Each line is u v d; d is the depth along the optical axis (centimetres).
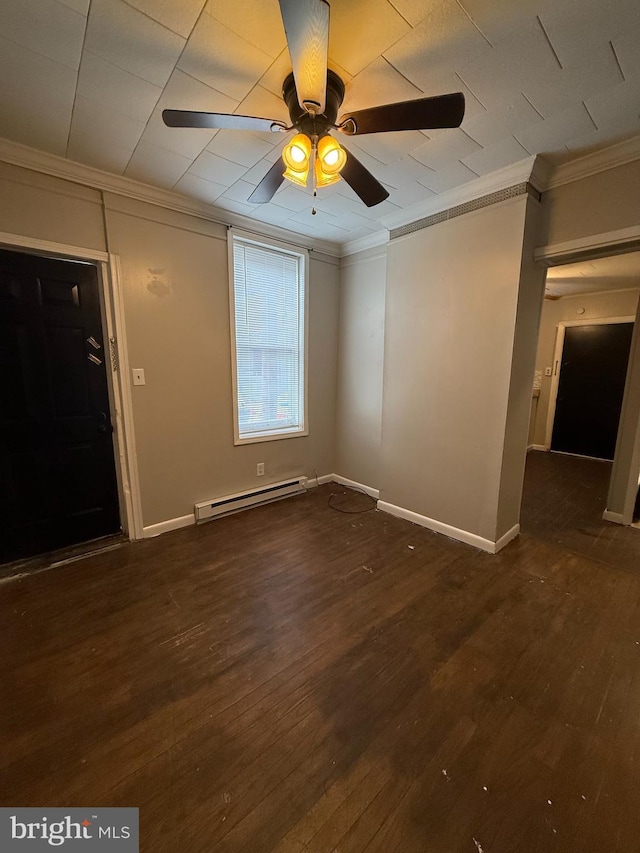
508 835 100
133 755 120
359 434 372
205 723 132
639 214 194
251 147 195
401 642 171
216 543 265
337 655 163
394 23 122
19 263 213
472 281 246
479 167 214
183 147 196
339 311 380
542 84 149
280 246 320
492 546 253
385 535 279
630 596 206
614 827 102
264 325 331
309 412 370
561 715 135
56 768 116
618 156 196
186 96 158
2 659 159
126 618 186
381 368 343
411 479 300
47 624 181
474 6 116
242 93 157
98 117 172
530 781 113
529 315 243
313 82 113
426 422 284
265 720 133
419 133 181
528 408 265
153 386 265
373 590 211
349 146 192
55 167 209
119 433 258
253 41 130
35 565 232
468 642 171
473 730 130
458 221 249
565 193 219
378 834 101
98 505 262
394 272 294
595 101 159
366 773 116
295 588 212
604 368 513
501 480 248
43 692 143
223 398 305
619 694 144
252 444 330
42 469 235
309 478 381
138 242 246
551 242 227
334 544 265
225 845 98
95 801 108
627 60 136
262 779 114
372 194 179
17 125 178
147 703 139
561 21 121
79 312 237
